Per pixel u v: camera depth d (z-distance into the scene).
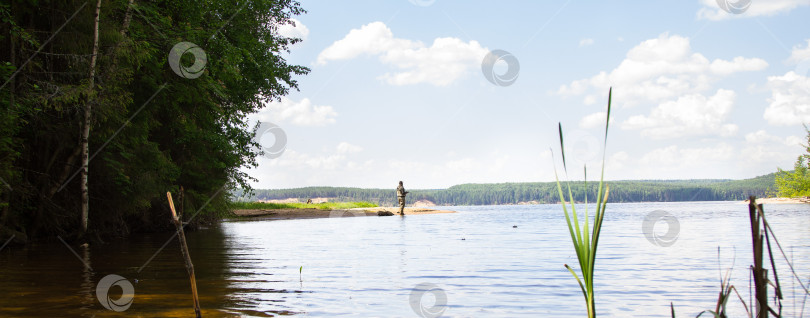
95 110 10.88
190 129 14.45
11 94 9.25
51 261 7.35
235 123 16.22
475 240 10.33
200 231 15.02
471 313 3.83
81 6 10.11
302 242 10.28
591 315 2.35
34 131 10.67
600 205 2.36
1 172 9.16
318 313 3.84
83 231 10.52
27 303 4.22
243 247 9.29
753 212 2.33
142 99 12.54
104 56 10.84
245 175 16.73
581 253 2.41
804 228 11.95
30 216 11.12
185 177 15.55
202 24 13.91
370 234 12.56
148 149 12.80
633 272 5.71
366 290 4.74
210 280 5.38
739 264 6.25
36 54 10.21
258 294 4.57
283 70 16.97
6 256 8.10
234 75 14.03
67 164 11.23
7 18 9.08
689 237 10.24
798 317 3.56
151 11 12.01
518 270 5.96
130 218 14.85
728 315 3.72
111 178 12.14
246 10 14.99
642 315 3.75
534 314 3.80
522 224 17.14
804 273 5.38
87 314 3.82
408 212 32.53
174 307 4.04
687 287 4.79
